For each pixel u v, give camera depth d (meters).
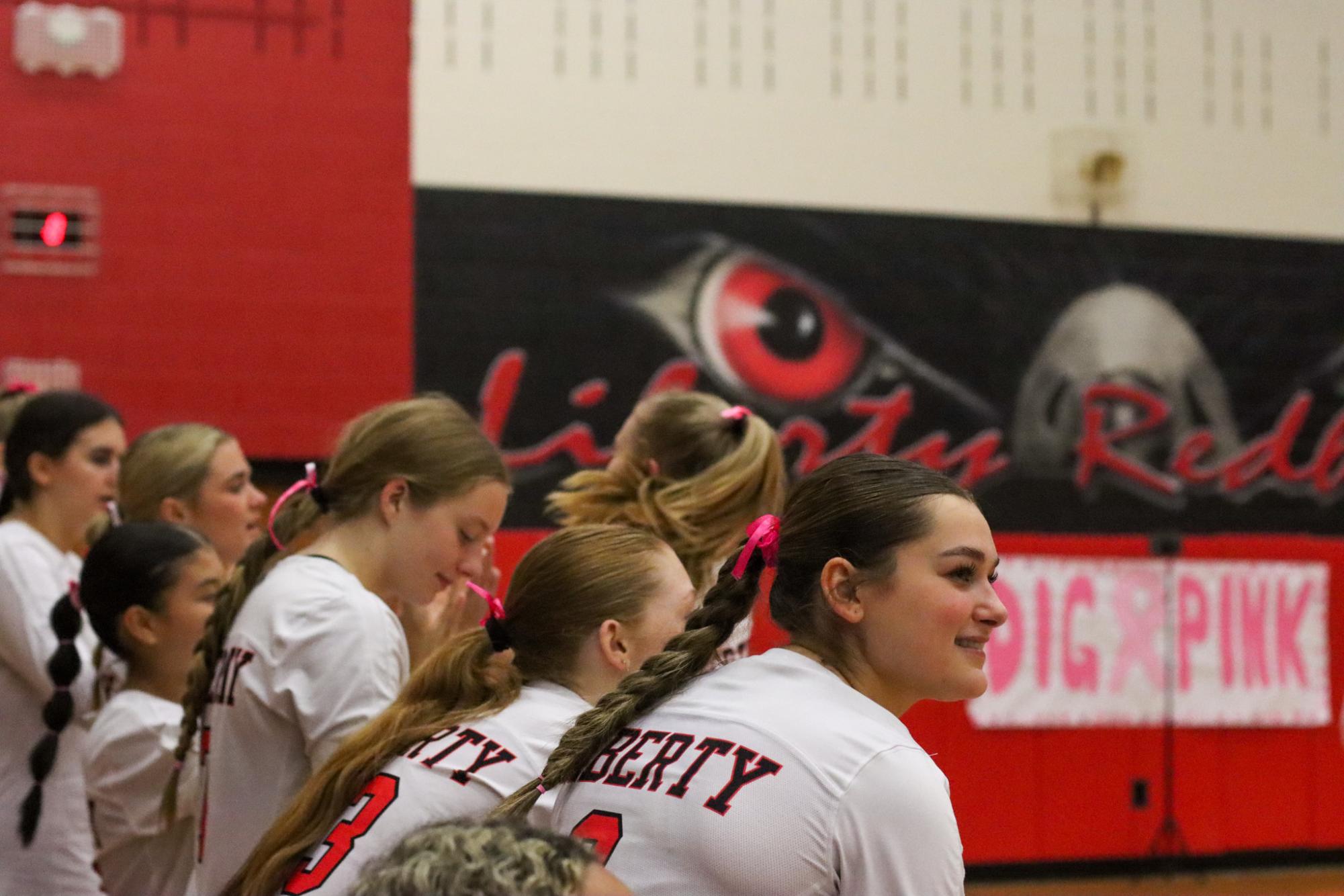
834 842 3.46
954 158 20.78
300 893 4.36
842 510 3.83
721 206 20.09
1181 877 16.14
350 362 18.72
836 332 20.31
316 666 5.32
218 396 18.27
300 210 18.58
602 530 5.01
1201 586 16.36
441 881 2.52
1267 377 21.53
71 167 17.84
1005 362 20.77
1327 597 16.80
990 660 15.63
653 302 19.83
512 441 19.31
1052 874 15.74
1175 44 21.53
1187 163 21.45
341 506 5.76
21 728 7.57
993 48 20.97
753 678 3.84
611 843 3.66
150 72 18.09
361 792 4.59
